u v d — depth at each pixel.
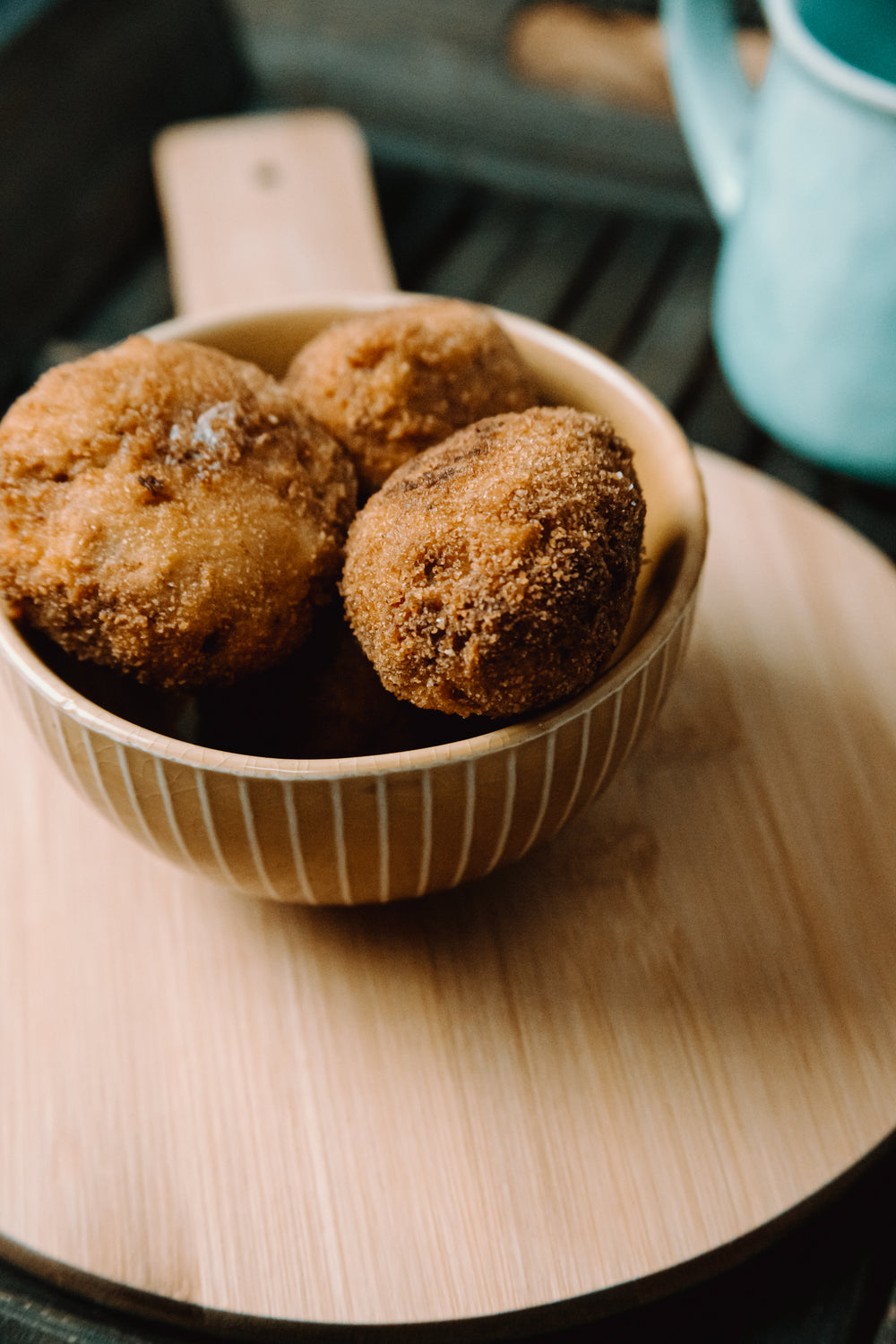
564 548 0.27
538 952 0.31
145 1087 0.29
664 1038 0.30
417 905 0.32
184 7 0.66
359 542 0.28
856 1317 0.31
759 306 0.43
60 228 0.60
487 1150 0.28
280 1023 0.30
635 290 0.57
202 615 0.28
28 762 0.34
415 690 0.27
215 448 0.29
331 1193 0.28
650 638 0.28
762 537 0.38
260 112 0.74
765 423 0.45
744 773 0.34
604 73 0.64
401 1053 0.29
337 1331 0.27
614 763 0.29
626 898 0.32
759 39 0.60
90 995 0.30
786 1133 0.29
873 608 0.37
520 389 0.32
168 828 0.28
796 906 0.31
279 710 0.30
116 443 0.29
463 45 0.66
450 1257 0.27
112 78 0.62
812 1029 0.30
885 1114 0.29
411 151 0.71
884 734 0.34
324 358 0.31
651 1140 0.28
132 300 0.60
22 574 0.28
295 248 0.48
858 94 0.37
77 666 0.31
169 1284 0.27
